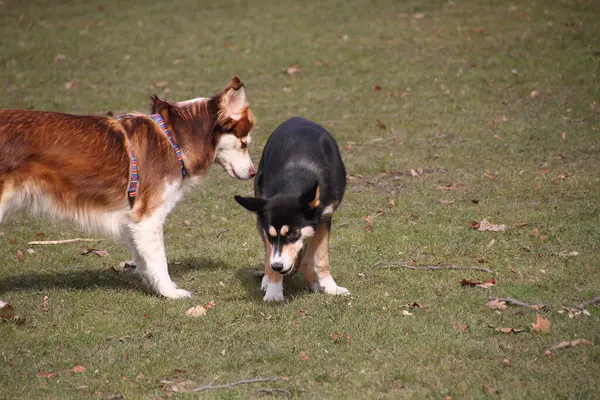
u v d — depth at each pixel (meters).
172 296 8.40
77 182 7.95
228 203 12.19
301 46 22.95
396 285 8.49
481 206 11.20
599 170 12.52
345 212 11.36
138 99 18.66
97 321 7.71
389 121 16.45
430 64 20.48
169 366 6.64
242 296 8.45
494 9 25.58
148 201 8.26
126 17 27.91
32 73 21.02
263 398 6.01
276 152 8.41
